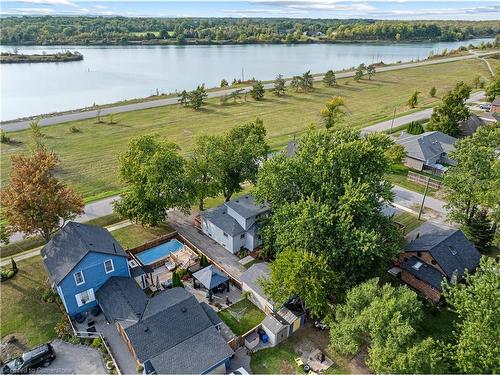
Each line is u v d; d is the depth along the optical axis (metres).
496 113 82.94
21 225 37.34
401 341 24.39
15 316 34.19
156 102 111.81
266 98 115.94
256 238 43.69
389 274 39.03
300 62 187.12
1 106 109.25
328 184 37.69
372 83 132.62
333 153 38.81
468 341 23.39
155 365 27.59
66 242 35.53
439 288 35.00
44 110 106.06
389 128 84.19
